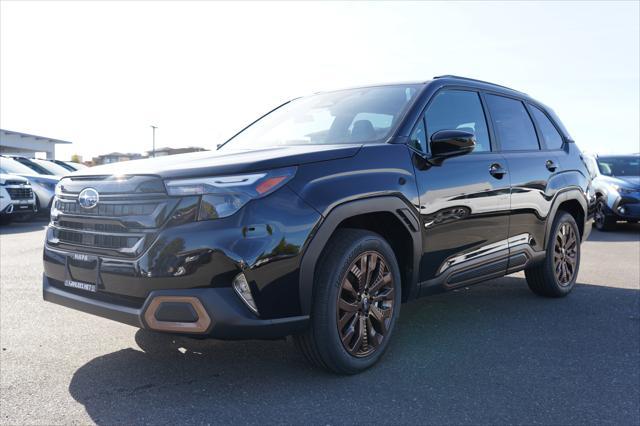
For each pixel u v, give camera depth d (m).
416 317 4.22
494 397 2.76
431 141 3.34
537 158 4.44
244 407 2.59
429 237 3.34
